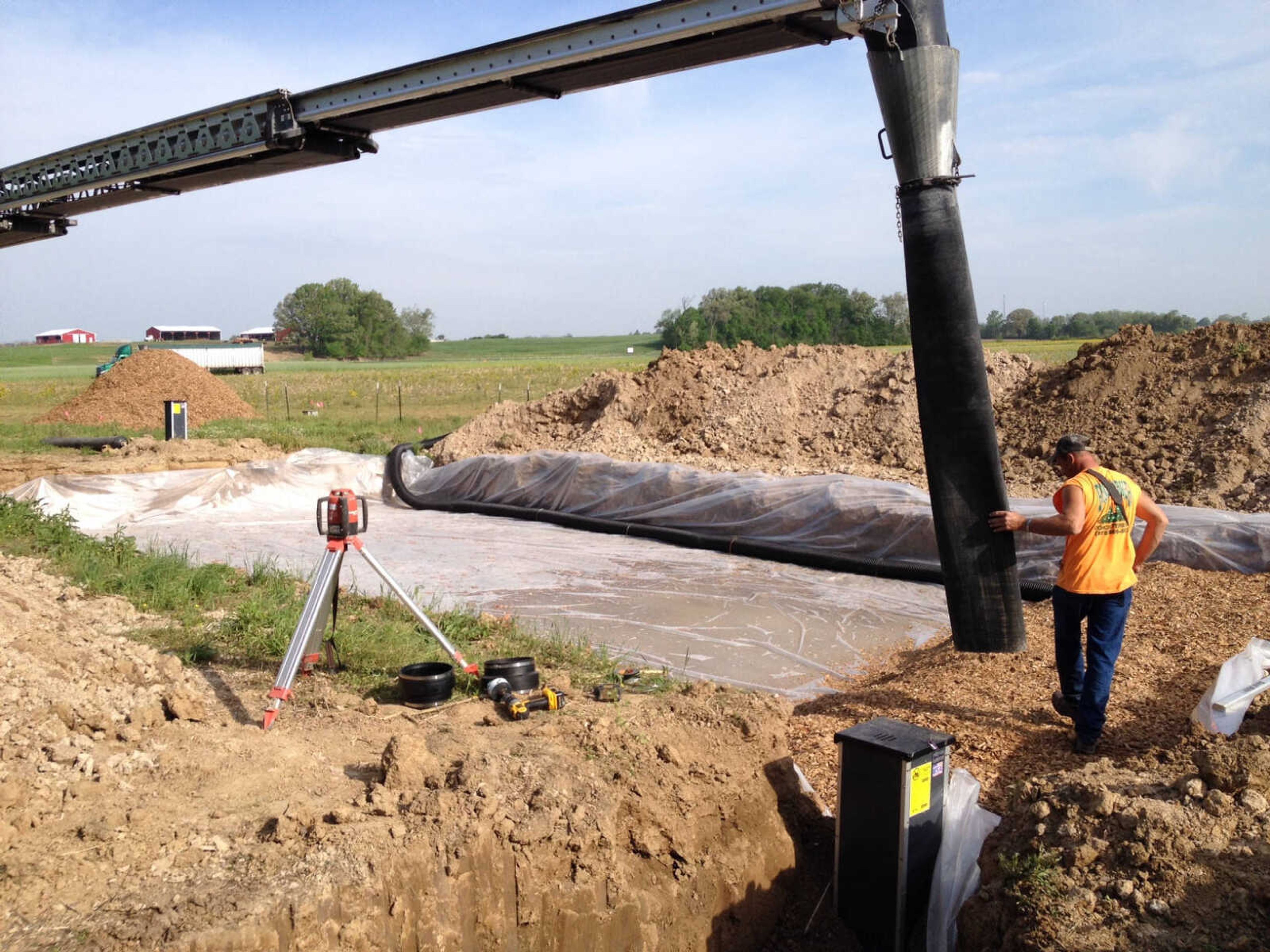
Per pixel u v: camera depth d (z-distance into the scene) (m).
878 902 4.48
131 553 9.73
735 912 4.77
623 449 17.02
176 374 29.00
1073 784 4.55
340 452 18.67
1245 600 8.16
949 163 7.12
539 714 5.58
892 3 6.76
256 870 3.72
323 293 127.62
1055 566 10.01
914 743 4.42
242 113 13.41
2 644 5.30
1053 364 16.38
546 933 4.23
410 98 11.31
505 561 12.40
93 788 4.23
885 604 10.16
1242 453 12.05
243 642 6.93
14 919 3.33
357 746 5.07
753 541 12.72
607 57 9.67
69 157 16.58
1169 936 3.71
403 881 3.87
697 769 4.94
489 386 52.56
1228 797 4.25
